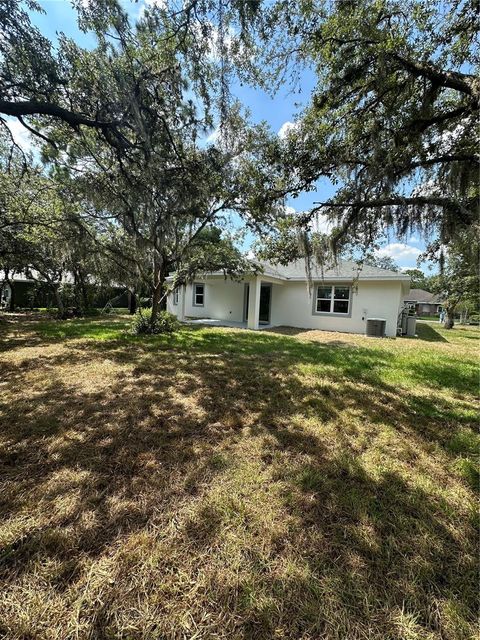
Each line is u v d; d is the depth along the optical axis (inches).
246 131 181.5
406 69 126.2
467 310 748.6
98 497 73.1
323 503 73.8
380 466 90.9
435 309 1401.3
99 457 90.9
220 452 95.8
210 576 53.4
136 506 70.6
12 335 313.4
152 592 50.3
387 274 421.4
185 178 180.7
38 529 62.6
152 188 178.1
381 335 400.8
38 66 134.6
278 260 249.4
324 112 154.6
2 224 318.3
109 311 662.5
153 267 331.0
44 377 168.1
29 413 121.0
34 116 180.5
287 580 53.1
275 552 59.0
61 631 44.4
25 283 736.3
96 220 313.4
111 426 111.6
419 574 55.0
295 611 48.2
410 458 96.1
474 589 52.2
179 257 321.4
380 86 132.4
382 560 58.0
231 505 71.6
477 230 140.3
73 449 95.0
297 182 186.9
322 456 95.6
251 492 76.8
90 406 129.3
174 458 91.6
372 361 231.5
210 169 185.8
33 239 366.9
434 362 233.5
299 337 362.9
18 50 130.9
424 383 177.5
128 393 146.1
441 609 49.1
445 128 150.4
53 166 224.1
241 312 539.8
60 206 315.3
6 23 123.7
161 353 237.0
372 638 44.9
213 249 334.3
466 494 78.7
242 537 62.2
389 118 145.3
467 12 113.8
